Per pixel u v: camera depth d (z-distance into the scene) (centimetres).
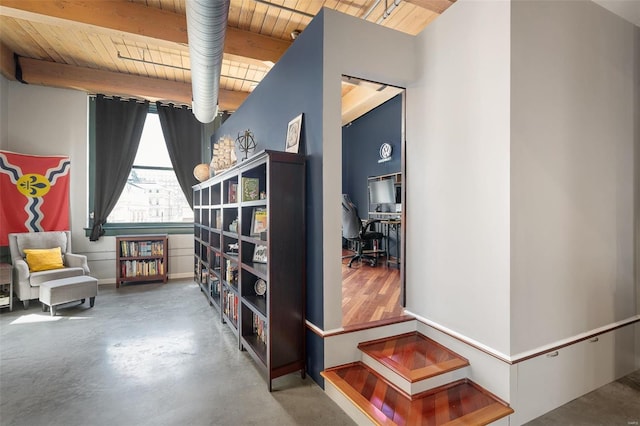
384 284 379
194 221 556
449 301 227
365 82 255
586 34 221
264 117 337
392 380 203
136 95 522
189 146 585
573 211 214
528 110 193
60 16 309
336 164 228
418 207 254
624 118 243
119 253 512
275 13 351
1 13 302
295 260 237
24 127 482
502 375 189
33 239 443
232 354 276
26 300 394
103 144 524
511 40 186
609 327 232
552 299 204
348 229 499
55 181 493
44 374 241
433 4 326
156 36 343
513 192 188
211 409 201
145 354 275
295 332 236
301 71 254
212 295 407
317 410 201
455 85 221
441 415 176
